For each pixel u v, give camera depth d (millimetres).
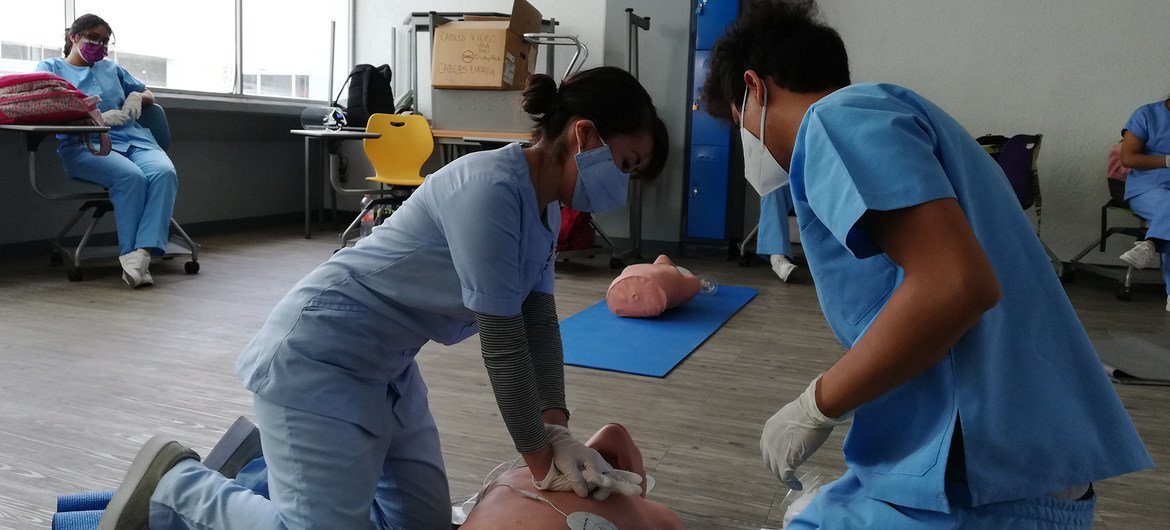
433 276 1293
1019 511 950
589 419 2467
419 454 1506
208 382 2656
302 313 1323
